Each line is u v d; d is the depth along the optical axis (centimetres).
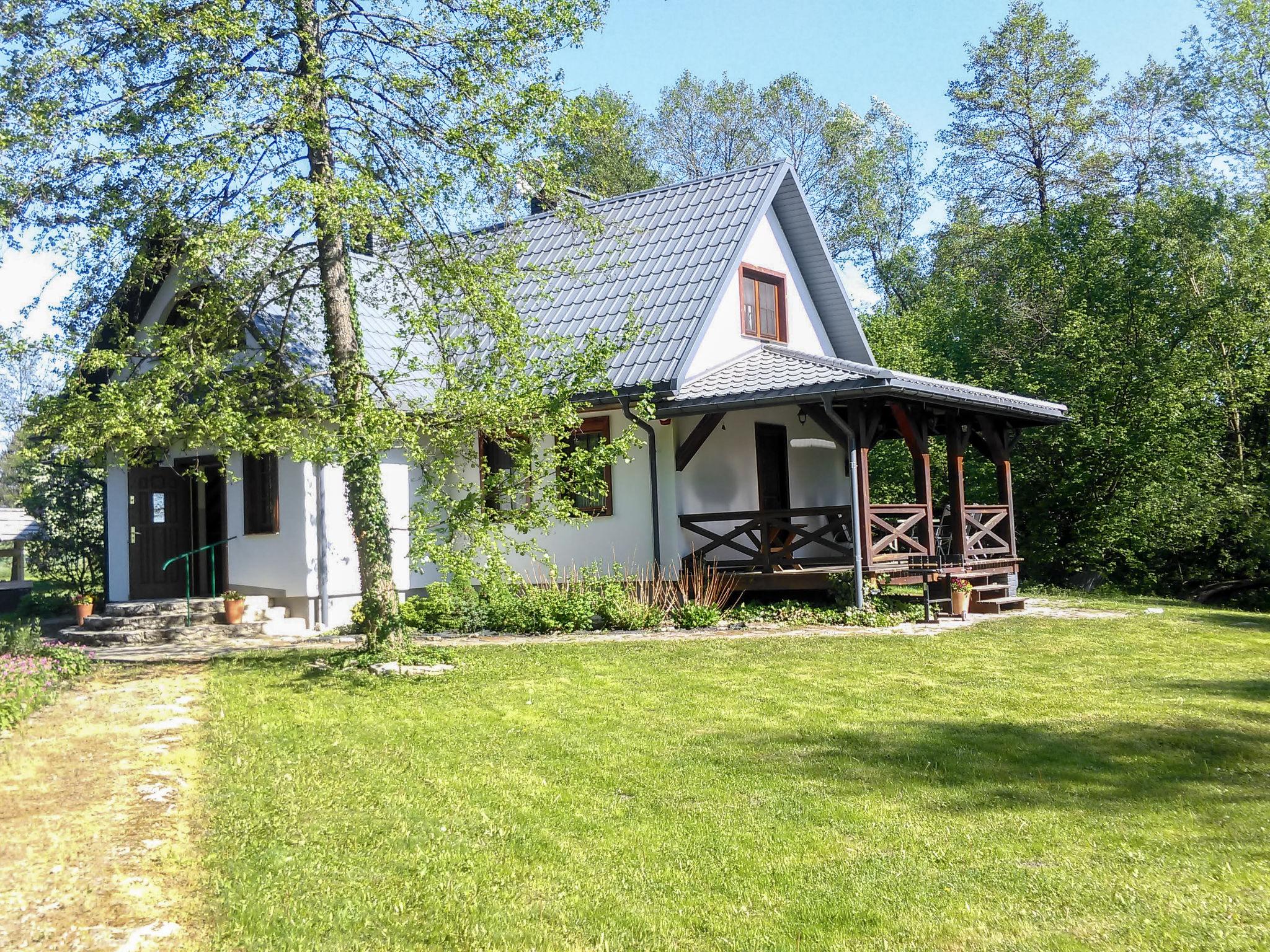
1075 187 3444
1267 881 514
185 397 1188
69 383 1127
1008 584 1805
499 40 1147
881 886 520
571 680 1066
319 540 1634
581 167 3738
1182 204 2662
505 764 751
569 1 1136
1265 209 2716
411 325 1160
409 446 1145
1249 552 2467
